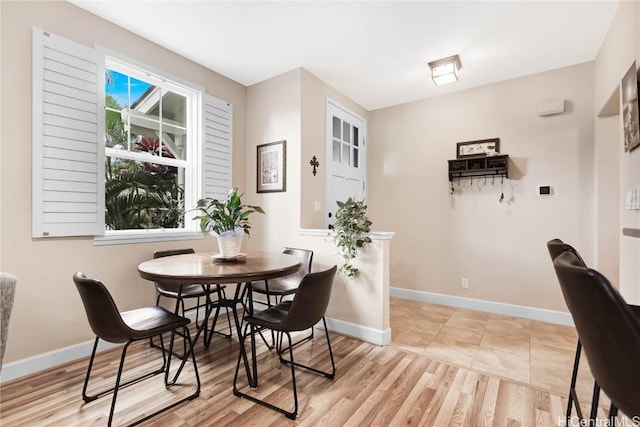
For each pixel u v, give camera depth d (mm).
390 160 4117
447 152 3662
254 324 1807
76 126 2158
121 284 2447
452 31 2453
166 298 2779
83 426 1520
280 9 2213
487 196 3400
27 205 1959
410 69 3119
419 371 2088
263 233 3375
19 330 1941
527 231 3166
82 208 2191
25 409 1639
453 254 3609
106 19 2336
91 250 2275
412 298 3871
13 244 1908
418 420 1589
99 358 2225
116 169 2590
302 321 1654
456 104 3613
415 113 3922
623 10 2023
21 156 1931
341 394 1816
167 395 1789
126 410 1648
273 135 3312
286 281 2734
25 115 1945
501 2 2102
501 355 2332
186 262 2031
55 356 2076
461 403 1731
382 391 1850
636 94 1766
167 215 2945
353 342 2566
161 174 2906
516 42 2590
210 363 2186
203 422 1565
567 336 2689
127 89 2623
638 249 1819
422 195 3848
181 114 3039
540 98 3104
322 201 3402
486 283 3400
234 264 1965
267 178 3355
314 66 3080
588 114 2873
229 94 3357
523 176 3189
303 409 1672
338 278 2773
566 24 2332
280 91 3256
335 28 2438
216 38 2596
